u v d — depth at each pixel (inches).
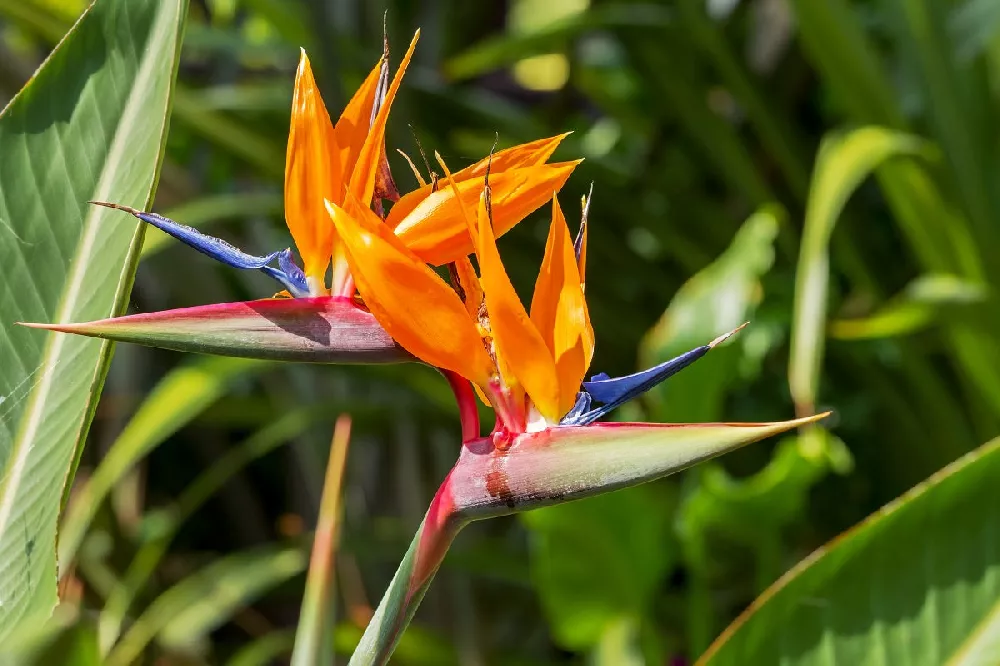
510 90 227.5
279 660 175.3
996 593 74.6
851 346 151.9
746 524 108.3
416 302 64.2
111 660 128.5
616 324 157.9
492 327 64.5
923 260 143.7
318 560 75.9
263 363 131.1
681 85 153.4
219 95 138.6
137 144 68.4
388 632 65.4
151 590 161.6
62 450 68.7
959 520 74.5
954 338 136.3
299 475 181.6
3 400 69.2
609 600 112.7
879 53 155.3
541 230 151.3
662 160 173.5
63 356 69.0
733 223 157.8
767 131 152.9
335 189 65.4
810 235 105.4
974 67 130.2
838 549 74.7
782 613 75.4
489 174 65.9
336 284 65.5
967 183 132.0
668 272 164.6
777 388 159.3
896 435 158.1
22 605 68.8
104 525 156.3
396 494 161.9
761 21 167.6
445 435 154.3
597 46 215.5
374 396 159.6
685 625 143.0
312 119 65.2
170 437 211.5
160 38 68.4
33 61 164.6
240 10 191.0
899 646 74.9
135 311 77.0
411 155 139.8
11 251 69.2
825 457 96.4
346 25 158.9
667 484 134.0
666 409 107.8
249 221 157.5
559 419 64.9
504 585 159.6
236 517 201.5
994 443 73.2
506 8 207.3
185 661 140.0
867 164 109.3
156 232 119.7
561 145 154.4
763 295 142.9
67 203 69.2
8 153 69.2
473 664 146.8
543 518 106.3
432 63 167.3
